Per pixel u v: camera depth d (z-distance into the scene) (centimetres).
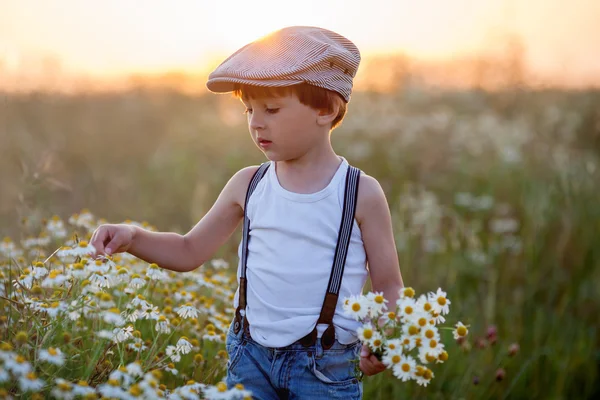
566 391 349
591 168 547
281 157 192
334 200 193
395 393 299
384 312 193
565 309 423
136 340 199
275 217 194
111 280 195
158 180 650
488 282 415
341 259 190
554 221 500
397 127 767
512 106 928
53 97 853
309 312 188
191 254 213
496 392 329
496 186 613
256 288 194
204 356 246
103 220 321
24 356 174
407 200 456
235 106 981
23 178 312
